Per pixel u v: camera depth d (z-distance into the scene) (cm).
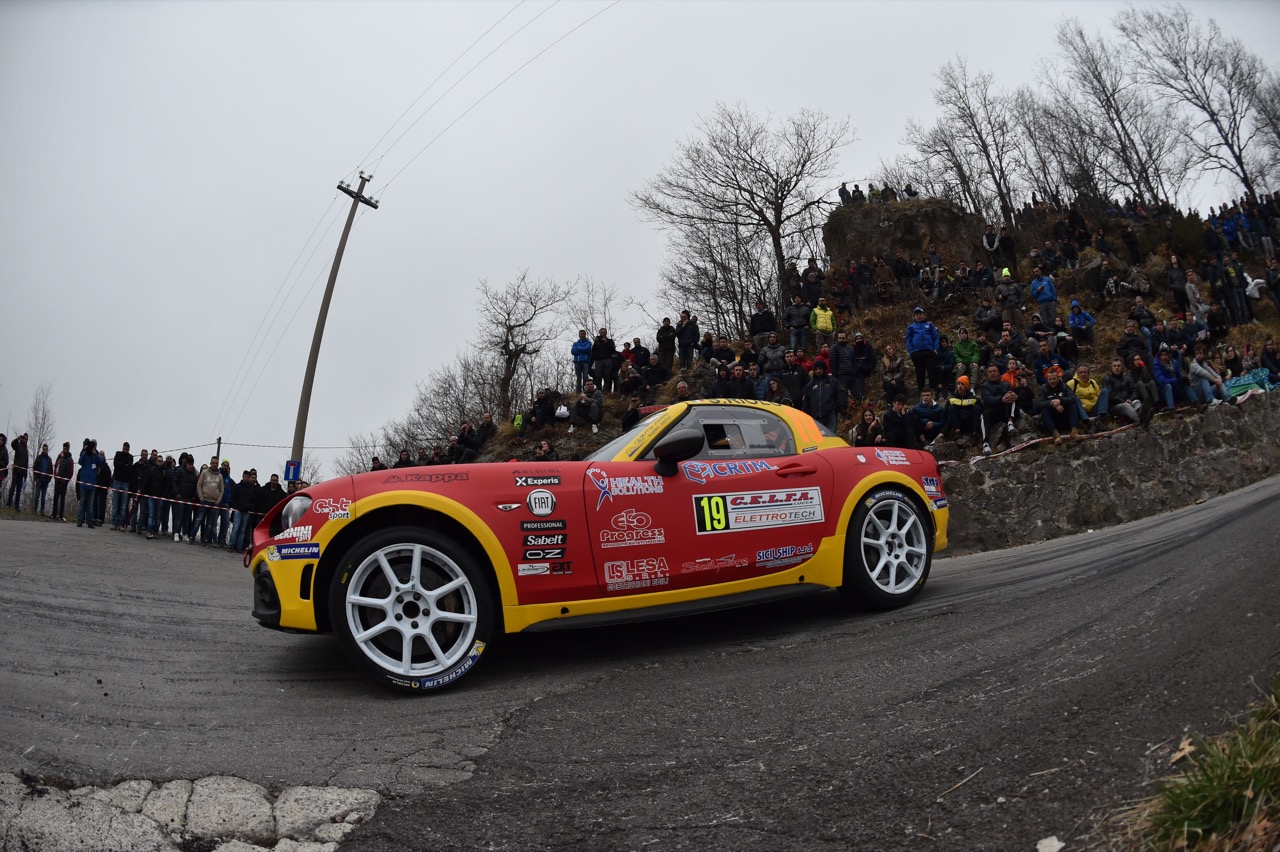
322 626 436
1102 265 2009
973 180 3538
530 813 284
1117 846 213
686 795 287
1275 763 209
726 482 509
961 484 1127
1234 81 3528
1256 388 1337
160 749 338
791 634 500
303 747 345
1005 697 334
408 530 431
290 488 1912
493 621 440
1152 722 277
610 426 1803
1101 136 3459
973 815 247
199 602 672
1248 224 2409
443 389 4272
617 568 470
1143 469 1146
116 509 1583
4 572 759
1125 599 452
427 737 356
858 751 306
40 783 301
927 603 554
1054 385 1165
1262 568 433
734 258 3288
